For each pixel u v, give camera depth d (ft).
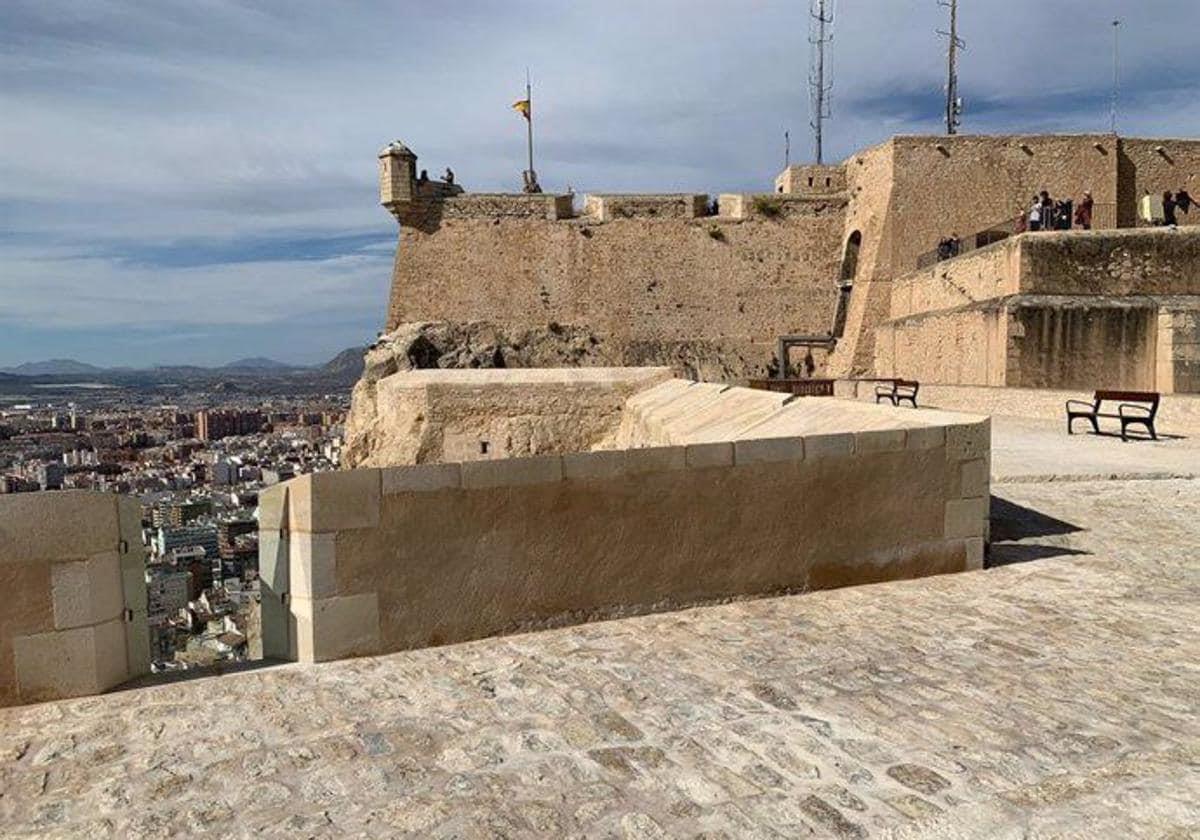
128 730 14.17
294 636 17.99
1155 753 12.76
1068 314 71.87
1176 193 118.42
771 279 131.03
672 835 10.80
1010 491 36.45
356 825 11.19
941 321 88.28
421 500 18.22
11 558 15.05
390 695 15.70
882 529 23.34
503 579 19.12
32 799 11.93
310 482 17.19
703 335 130.62
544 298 130.00
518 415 77.92
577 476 19.79
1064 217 92.22
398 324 128.67
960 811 11.11
